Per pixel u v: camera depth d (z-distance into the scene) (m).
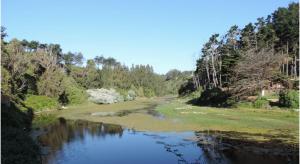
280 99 57.56
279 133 34.78
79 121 53.38
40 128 44.75
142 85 178.50
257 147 28.64
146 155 28.25
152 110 72.19
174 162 25.73
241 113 54.00
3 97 42.91
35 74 81.06
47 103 76.94
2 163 21.34
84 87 131.50
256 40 98.38
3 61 65.62
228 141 31.86
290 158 24.75
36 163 24.25
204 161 25.39
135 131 41.28
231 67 86.94
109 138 36.62
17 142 26.67
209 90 82.88
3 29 76.50
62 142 34.34
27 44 132.12
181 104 88.69
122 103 109.75
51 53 121.75
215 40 114.31
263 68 66.56
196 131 38.97
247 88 66.06
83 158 27.47
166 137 36.25
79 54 169.75
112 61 188.62
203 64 127.00
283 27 97.88
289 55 96.75
